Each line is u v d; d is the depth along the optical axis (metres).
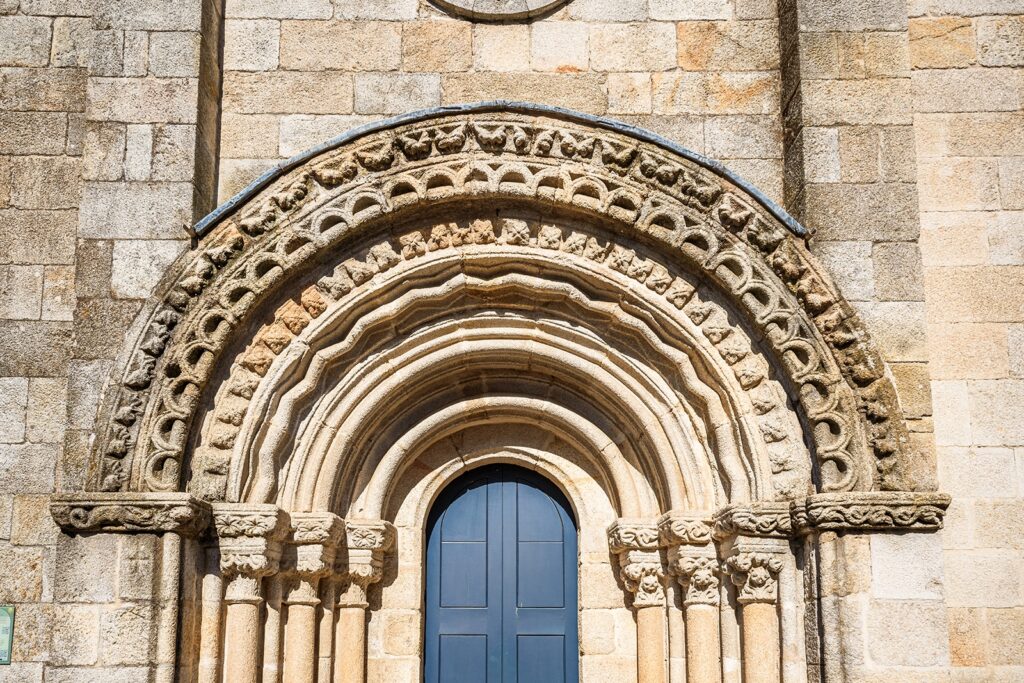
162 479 7.85
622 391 8.67
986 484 8.11
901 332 8.07
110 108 8.34
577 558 9.20
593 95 8.88
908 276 8.14
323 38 8.94
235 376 8.23
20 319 8.40
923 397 7.96
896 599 7.62
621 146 8.44
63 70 8.75
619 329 8.69
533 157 8.48
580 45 8.96
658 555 8.69
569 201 8.41
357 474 8.79
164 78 8.38
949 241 8.48
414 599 8.91
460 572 9.22
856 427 7.93
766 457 8.14
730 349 8.32
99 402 7.93
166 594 7.62
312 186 8.37
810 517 7.79
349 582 8.62
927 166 8.59
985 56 8.75
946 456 8.16
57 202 8.56
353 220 8.31
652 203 8.38
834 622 7.63
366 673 8.74
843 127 8.36
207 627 7.95
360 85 8.87
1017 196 8.53
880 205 8.24
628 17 9.02
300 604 8.29
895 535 7.73
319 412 8.48
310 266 8.45
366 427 8.70
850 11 8.54
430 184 8.43
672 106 8.88
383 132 8.43
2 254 8.48
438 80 8.88
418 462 9.16
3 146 8.62
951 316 8.36
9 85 8.71
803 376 8.05
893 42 8.49
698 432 8.51
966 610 7.95
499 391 9.09
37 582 8.05
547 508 9.35
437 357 8.71
